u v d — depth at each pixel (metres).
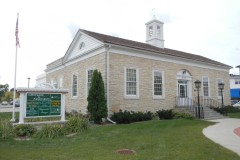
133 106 17.17
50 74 28.06
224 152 6.91
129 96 17.02
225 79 26.89
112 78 16.23
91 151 7.25
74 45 20.84
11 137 9.64
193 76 22.50
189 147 7.51
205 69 24.06
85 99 18.53
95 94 14.98
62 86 23.67
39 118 12.78
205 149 7.24
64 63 22.89
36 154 6.95
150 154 6.73
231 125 13.73
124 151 7.26
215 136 9.73
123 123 14.88
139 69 17.91
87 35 18.36
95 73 15.31
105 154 6.85
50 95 12.73
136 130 11.55
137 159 6.21
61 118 12.95
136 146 7.89
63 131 10.61
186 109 19.31
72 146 8.09
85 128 11.77
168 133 10.40
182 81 21.67
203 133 10.47
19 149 7.69
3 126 10.07
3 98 78.56
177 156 6.45
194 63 22.75
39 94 12.38
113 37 20.47
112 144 8.28
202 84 23.41
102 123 14.99
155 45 22.62
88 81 18.30
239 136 9.76
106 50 16.23
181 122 14.12
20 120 11.68
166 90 19.72
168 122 14.02
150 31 23.53
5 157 6.64
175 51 24.27
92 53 17.80
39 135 10.00
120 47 16.69
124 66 17.02
